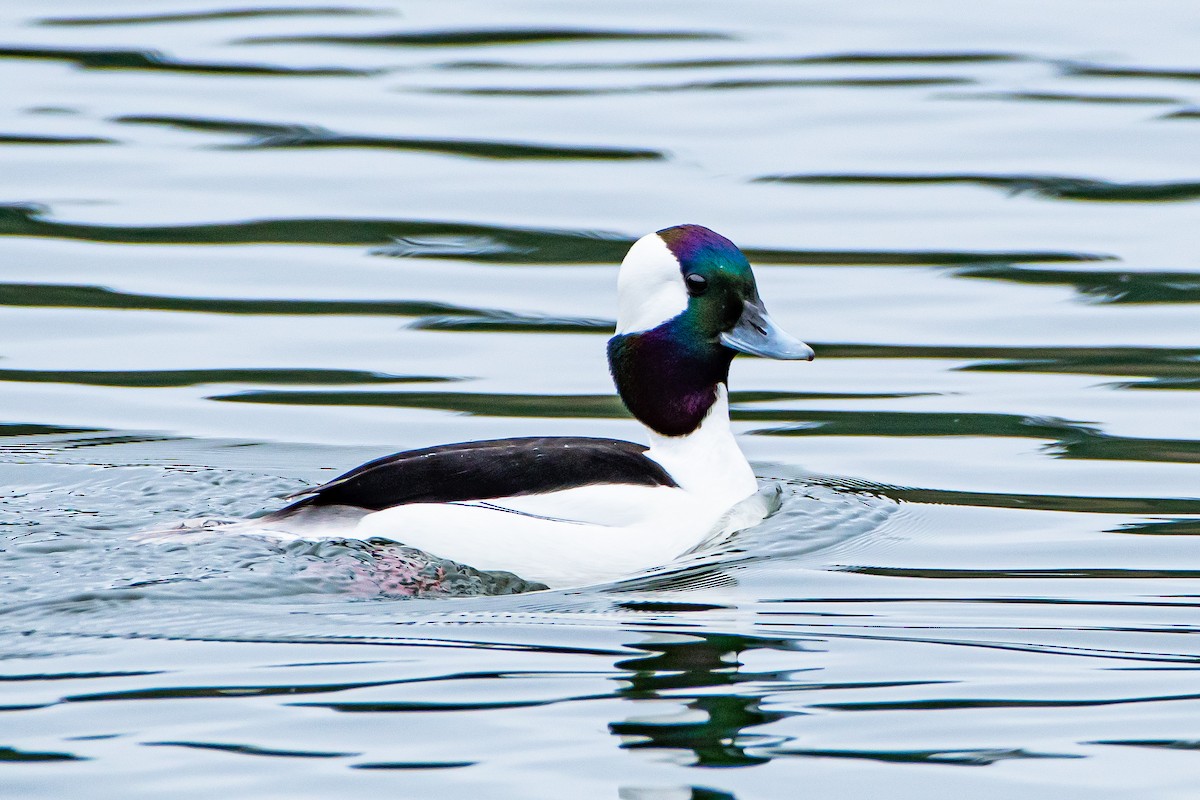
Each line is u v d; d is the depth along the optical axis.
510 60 25.80
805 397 15.09
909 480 13.06
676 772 8.02
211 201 20.05
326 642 9.59
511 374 15.55
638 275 11.93
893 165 21.28
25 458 13.34
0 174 20.77
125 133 22.34
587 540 10.95
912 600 10.49
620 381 12.09
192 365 15.69
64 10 28.53
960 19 28.20
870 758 8.19
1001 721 8.64
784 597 10.53
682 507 11.42
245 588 10.31
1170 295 17.30
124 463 13.34
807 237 18.97
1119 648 9.63
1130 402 14.61
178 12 28.48
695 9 29.11
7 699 8.74
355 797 7.78
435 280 17.95
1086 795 7.86
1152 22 27.89
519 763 8.10
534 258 18.56
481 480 11.23
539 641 9.65
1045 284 17.64
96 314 16.92
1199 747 8.33
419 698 8.81
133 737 8.33
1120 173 20.95
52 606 9.95
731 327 11.91
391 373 15.55
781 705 8.81
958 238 18.94
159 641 9.54
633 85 24.52
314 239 19.02
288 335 16.47
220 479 12.78
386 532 10.95
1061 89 24.23
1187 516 12.12
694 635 9.83
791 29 27.77
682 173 20.91
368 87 24.30
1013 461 13.39
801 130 22.58
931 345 16.17
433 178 20.78
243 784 7.88
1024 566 11.16
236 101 23.64
